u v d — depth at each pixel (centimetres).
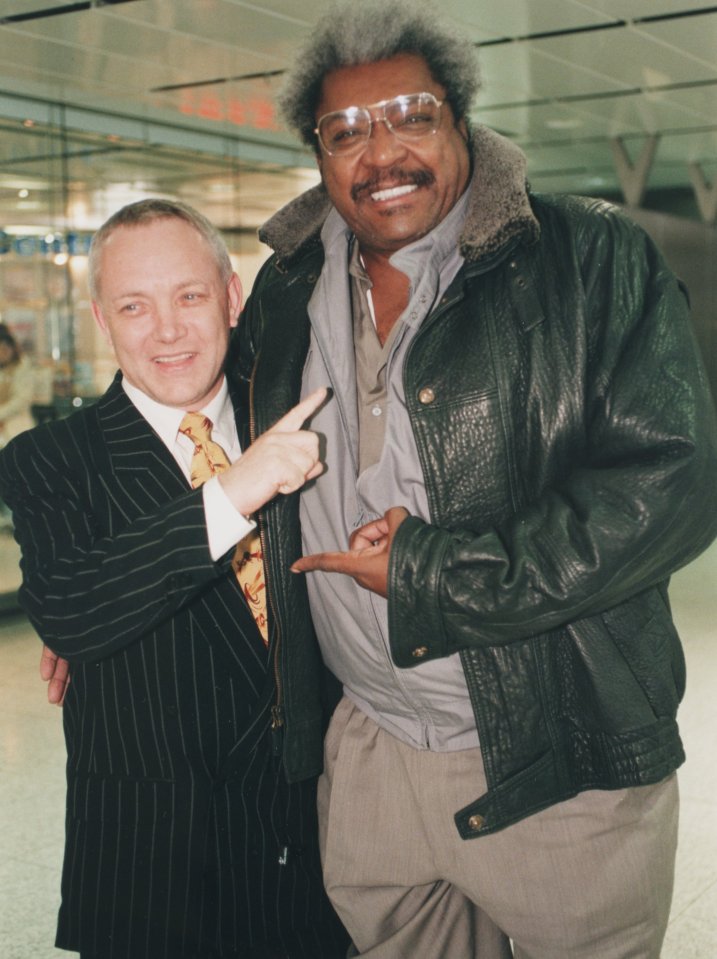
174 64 802
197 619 187
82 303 905
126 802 189
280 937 199
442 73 161
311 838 204
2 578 819
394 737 182
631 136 1237
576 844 168
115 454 189
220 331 187
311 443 162
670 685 169
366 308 176
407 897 188
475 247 161
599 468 156
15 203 891
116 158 984
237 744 190
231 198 1102
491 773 164
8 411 838
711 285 1427
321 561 160
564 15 710
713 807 421
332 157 162
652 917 173
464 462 162
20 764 494
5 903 365
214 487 163
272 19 685
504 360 162
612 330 158
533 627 148
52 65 802
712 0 674
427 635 153
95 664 191
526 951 180
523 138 1248
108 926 189
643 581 154
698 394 154
